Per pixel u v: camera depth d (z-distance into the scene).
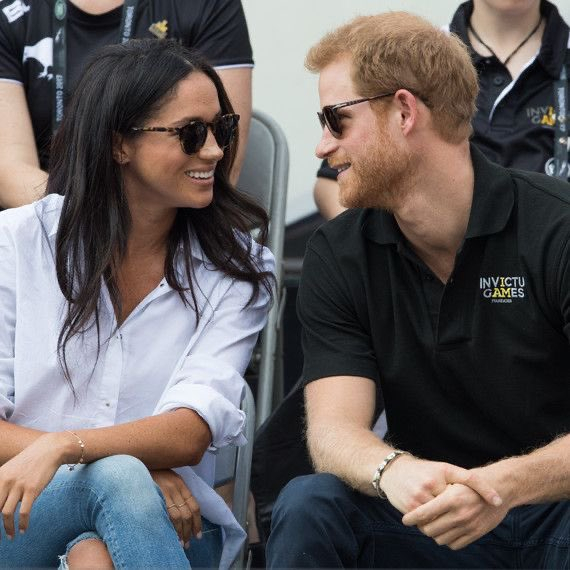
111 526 10.09
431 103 10.92
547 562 11.02
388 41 10.92
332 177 16.38
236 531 11.61
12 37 15.01
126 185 11.41
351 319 11.64
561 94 15.80
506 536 11.24
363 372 11.47
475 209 11.01
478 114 15.94
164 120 11.14
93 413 11.39
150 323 11.55
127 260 11.60
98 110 11.23
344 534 10.66
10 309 11.41
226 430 11.20
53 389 11.37
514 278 10.98
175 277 11.64
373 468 10.54
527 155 15.80
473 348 11.12
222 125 11.43
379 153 10.97
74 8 15.03
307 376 11.61
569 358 11.09
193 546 11.36
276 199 15.34
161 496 10.50
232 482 12.41
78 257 11.38
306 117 18.55
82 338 11.34
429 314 11.25
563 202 10.99
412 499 10.15
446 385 11.34
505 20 15.97
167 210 11.53
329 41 11.27
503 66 15.95
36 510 10.42
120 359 11.43
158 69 11.20
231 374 11.45
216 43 15.00
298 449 12.61
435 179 11.01
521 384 11.13
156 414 11.14
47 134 15.09
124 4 14.92
